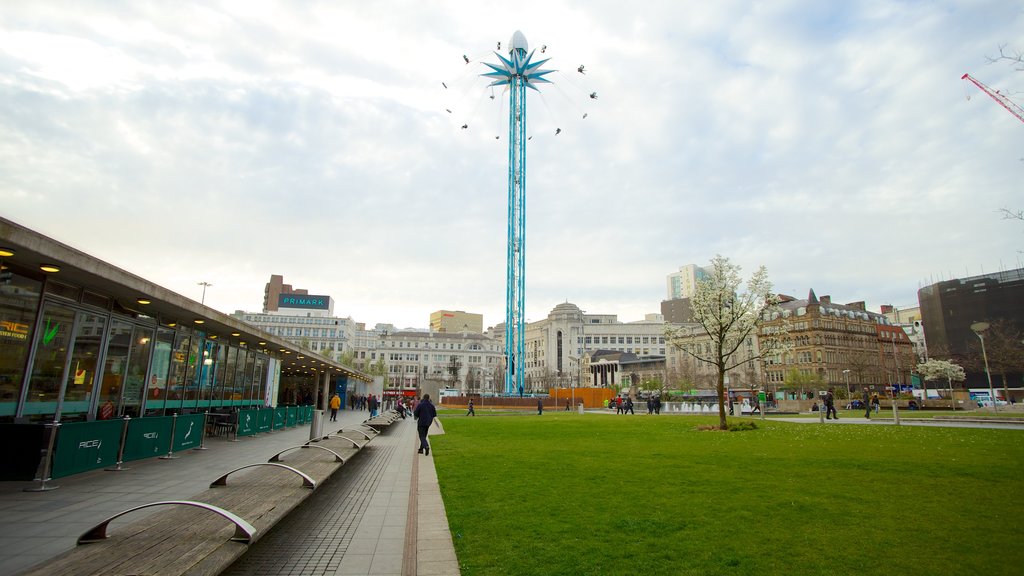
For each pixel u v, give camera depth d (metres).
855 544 6.94
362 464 14.55
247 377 26.58
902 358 108.94
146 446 13.48
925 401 69.69
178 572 4.36
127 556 4.68
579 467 13.62
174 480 11.07
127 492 9.84
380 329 173.25
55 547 6.57
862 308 120.56
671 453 16.70
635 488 10.66
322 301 134.88
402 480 12.03
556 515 8.41
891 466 13.56
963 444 19.14
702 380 99.38
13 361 11.54
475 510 8.75
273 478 8.62
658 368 119.19
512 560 6.27
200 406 20.73
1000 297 88.06
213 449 16.73
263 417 23.00
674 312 162.75
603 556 6.43
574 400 75.44
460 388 142.50
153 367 16.92
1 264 10.89
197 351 20.19
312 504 9.55
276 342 24.25
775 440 21.30
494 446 19.23
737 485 10.97
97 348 14.12
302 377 59.69
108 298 14.48
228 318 18.53
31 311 11.91
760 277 32.56
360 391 84.19
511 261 76.69
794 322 104.06
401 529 7.90
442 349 152.62
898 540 7.11
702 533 7.40
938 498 9.70
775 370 104.56
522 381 75.31
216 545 5.07
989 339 78.94
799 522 8.00
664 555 6.47
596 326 155.00
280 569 6.13
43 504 8.82
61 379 12.86
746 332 32.84
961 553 6.60
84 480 11.06
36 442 10.57
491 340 158.50
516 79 78.06
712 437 22.94
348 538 7.41
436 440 21.83
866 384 92.56
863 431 26.11
